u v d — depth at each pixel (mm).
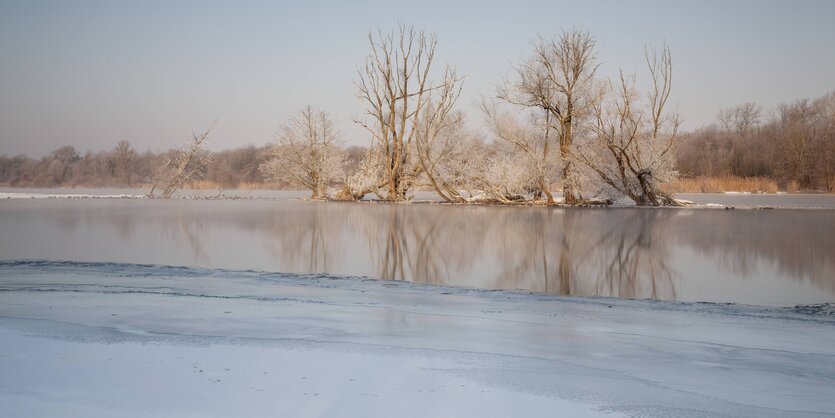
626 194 48219
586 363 8234
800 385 7496
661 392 7062
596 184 48844
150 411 6035
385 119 56344
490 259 22797
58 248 23500
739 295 16469
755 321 11961
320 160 59500
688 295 16469
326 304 12641
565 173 48656
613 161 47812
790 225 34031
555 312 12656
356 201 57188
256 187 103375
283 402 6348
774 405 6727
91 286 14641
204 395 6504
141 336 9031
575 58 46625
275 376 7188
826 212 43688
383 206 49281
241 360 7820
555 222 35781
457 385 7043
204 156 67562
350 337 9367
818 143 93000
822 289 17359
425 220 37031
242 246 25125
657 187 48094
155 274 17203
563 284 18172
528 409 6348
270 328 9875
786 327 11336
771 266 21297
